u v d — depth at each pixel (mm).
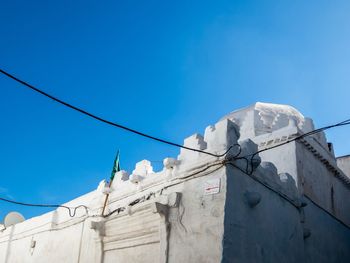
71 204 16000
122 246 12039
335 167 16625
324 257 13867
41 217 17453
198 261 9148
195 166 10391
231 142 10031
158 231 10805
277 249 10742
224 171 9578
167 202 10367
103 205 13633
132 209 11891
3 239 19781
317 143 15805
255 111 16359
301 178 13727
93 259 12914
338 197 16656
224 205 9148
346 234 16375
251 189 10266
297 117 18406
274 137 14625
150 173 12562
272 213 11000
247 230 9602
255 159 10336
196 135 11016
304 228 12766
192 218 9781
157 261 10578
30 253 17016
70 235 14992
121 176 13758
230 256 8805
